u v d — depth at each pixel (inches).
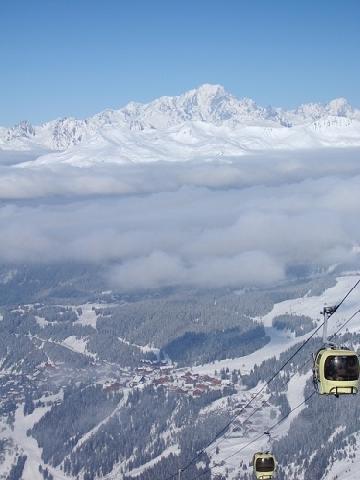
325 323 1700.3
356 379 1594.5
